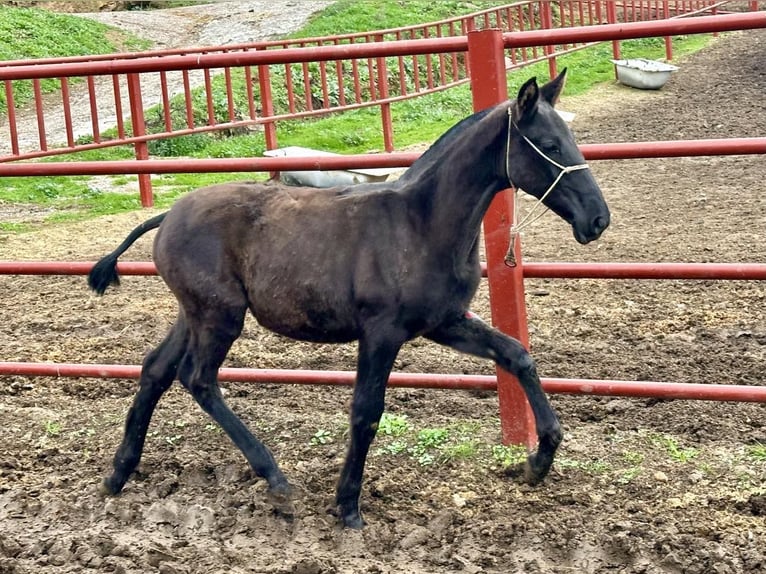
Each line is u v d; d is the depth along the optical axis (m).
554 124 3.78
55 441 5.09
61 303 7.88
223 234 4.09
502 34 4.41
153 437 5.04
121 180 13.52
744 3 25.06
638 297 7.34
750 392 4.39
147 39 21.95
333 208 3.98
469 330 4.04
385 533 4.04
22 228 10.61
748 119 14.62
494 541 3.97
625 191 11.27
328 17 22.06
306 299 3.95
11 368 5.45
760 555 3.76
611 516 4.09
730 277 4.38
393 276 3.83
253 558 3.91
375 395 3.91
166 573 3.78
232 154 14.61
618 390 4.57
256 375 5.14
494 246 4.61
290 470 4.61
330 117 17.69
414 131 16.11
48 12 21.55
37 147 14.62
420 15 22.62
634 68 17.86
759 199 10.37
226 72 12.45
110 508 4.32
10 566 3.86
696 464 4.50
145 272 5.10
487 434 4.91
